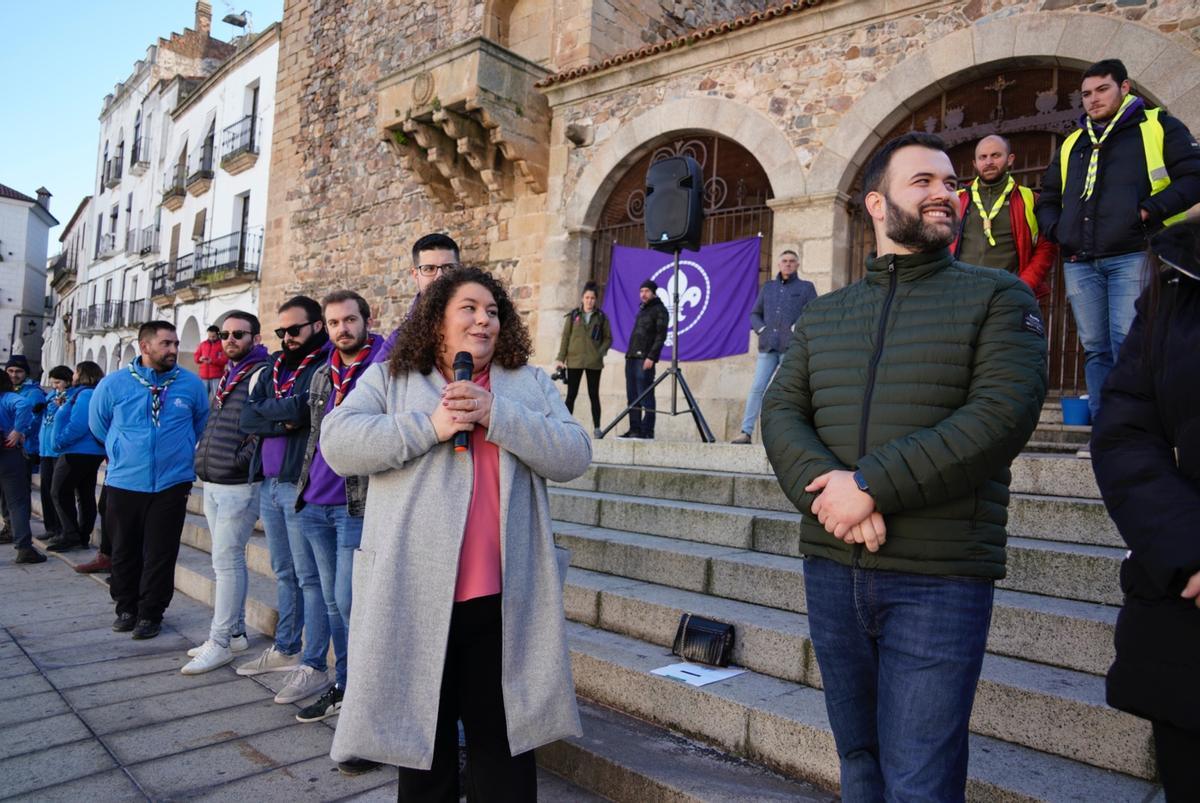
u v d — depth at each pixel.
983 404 1.49
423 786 1.89
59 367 8.37
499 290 2.16
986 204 4.31
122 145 29.52
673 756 2.47
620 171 9.59
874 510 1.51
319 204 14.20
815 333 1.82
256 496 4.01
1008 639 2.56
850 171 7.56
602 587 3.53
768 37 8.06
